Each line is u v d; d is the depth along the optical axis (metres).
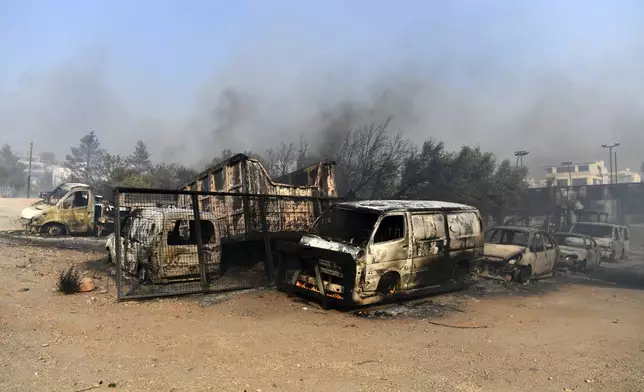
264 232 9.97
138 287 8.49
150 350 5.25
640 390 4.54
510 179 27.16
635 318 7.91
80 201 18.06
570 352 5.80
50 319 6.28
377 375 4.71
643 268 17.03
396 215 8.52
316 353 5.39
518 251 11.42
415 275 8.67
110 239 11.02
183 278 8.95
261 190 10.76
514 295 9.84
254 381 4.40
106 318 6.55
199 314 7.09
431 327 6.93
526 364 5.27
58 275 9.41
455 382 4.59
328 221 9.23
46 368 4.49
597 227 20.11
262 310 7.55
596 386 4.62
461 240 9.66
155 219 8.89
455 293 9.72
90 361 4.77
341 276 7.74
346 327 6.73
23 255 11.64
